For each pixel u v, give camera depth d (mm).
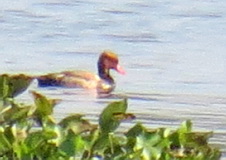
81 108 18062
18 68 21766
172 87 19984
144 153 5551
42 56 23328
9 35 25844
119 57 23438
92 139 5664
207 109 17906
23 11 29422
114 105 5883
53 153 5402
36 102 5934
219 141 15125
